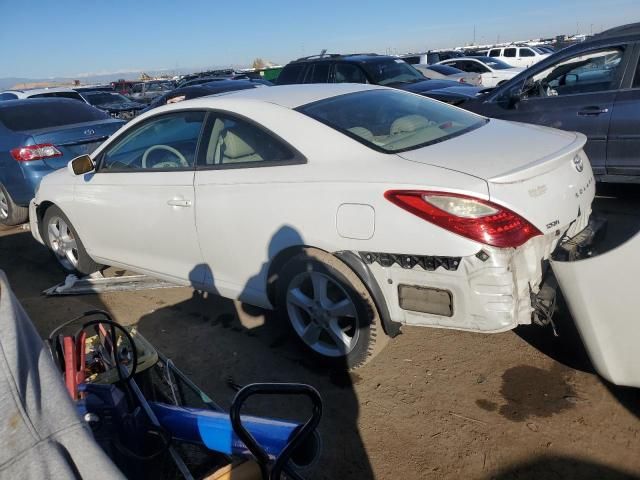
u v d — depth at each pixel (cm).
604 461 227
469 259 233
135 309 411
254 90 360
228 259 325
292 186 283
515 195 235
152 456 184
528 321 248
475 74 1494
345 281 275
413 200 242
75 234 445
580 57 543
